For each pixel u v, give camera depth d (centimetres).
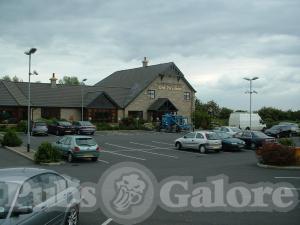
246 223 1050
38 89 5469
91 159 2533
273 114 8450
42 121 4516
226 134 3384
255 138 3384
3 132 4438
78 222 997
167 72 6259
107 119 5684
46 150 2353
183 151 3136
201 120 6106
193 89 6538
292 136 4906
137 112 5981
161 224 1034
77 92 5747
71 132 4388
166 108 6100
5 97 4962
